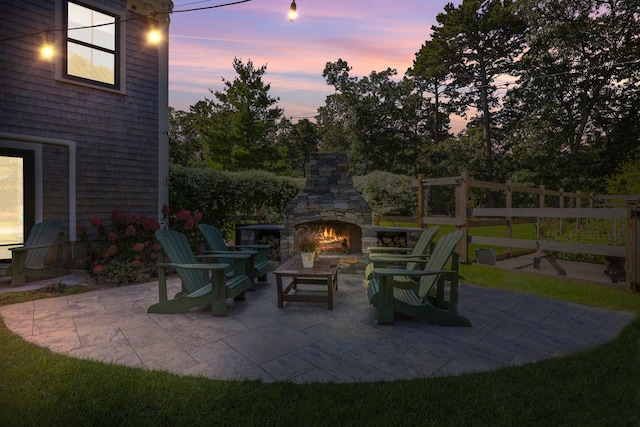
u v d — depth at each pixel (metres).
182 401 2.43
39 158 6.79
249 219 10.86
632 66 19.92
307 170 53.28
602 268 8.13
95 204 7.53
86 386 2.60
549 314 4.62
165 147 8.62
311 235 5.39
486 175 30.31
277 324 4.14
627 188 17.33
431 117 38.06
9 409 2.33
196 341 3.58
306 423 2.21
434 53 30.28
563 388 2.66
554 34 20.61
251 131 22.67
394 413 2.31
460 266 8.11
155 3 8.32
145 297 5.31
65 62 7.10
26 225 6.71
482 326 4.13
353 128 36.47
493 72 28.88
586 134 23.84
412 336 3.78
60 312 4.53
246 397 2.48
